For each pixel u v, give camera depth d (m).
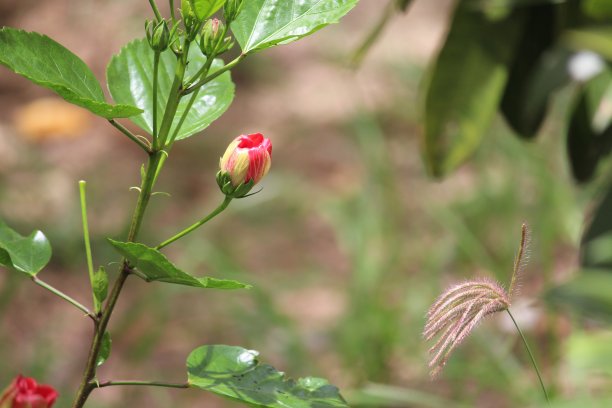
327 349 6.67
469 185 8.62
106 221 8.51
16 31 2.40
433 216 7.86
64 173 9.29
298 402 2.48
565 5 4.36
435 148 4.71
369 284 6.80
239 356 2.57
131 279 7.69
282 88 10.95
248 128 10.19
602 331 5.32
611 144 4.80
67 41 11.64
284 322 6.43
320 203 8.59
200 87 2.57
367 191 7.92
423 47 11.27
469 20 4.59
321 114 10.38
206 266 7.82
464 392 5.89
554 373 5.71
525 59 4.75
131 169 9.46
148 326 7.13
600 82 5.33
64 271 7.95
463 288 2.47
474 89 4.64
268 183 8.85
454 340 2.41
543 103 4.71
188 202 9.00
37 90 10.87
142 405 6.35
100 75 11.11
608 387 4.55
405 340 6.46
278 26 2.47
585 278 3.69
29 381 2.26
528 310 6.15
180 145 9.68
